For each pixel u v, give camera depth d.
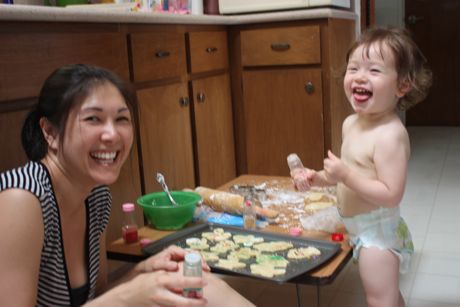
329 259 1.32
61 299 1.05
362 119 1.48
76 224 1.10
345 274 2.02
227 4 2.57
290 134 2.53
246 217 1.59
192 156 2.31
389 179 1.36
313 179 1.51
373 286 1.38
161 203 1.71
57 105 0.97
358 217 1.42
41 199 0.94
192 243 1.46
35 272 0.93
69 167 1.01
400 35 1.43
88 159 0.98
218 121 2.50
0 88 1.33
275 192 1.91
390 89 1.40
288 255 1.36
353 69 1.45
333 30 2.39
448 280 1.92
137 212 1.93
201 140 2.36
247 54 2.53
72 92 0.96
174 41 2.11
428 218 2.58
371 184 1.36
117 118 1.01
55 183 1.01
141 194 1.96
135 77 1.88
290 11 2.42
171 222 1.59
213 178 2.49
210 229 1.59
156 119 2.03
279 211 1.72
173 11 2.51
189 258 0.99
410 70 1.41
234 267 1.28
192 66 2.25
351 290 1.89
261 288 1.94
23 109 1.41
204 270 1.22
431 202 2.83
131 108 1.09
